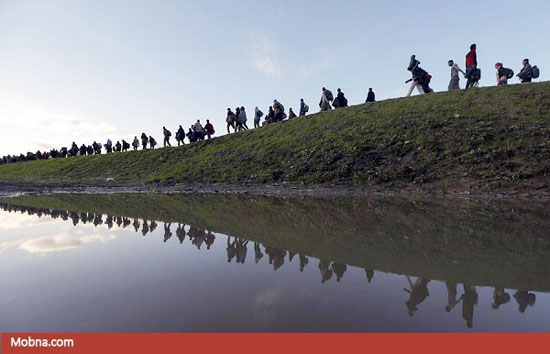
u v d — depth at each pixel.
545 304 1.56
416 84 13.89
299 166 11.30
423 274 2.00
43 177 19.30
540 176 7.23
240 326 1.31
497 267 2.15
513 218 4.24
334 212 5.02
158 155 18.34
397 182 8.67
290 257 2.41
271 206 5.96
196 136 19.55
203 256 2.45
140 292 1.70
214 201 7.12
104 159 20.41
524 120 9.54
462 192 7.25
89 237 3.25
